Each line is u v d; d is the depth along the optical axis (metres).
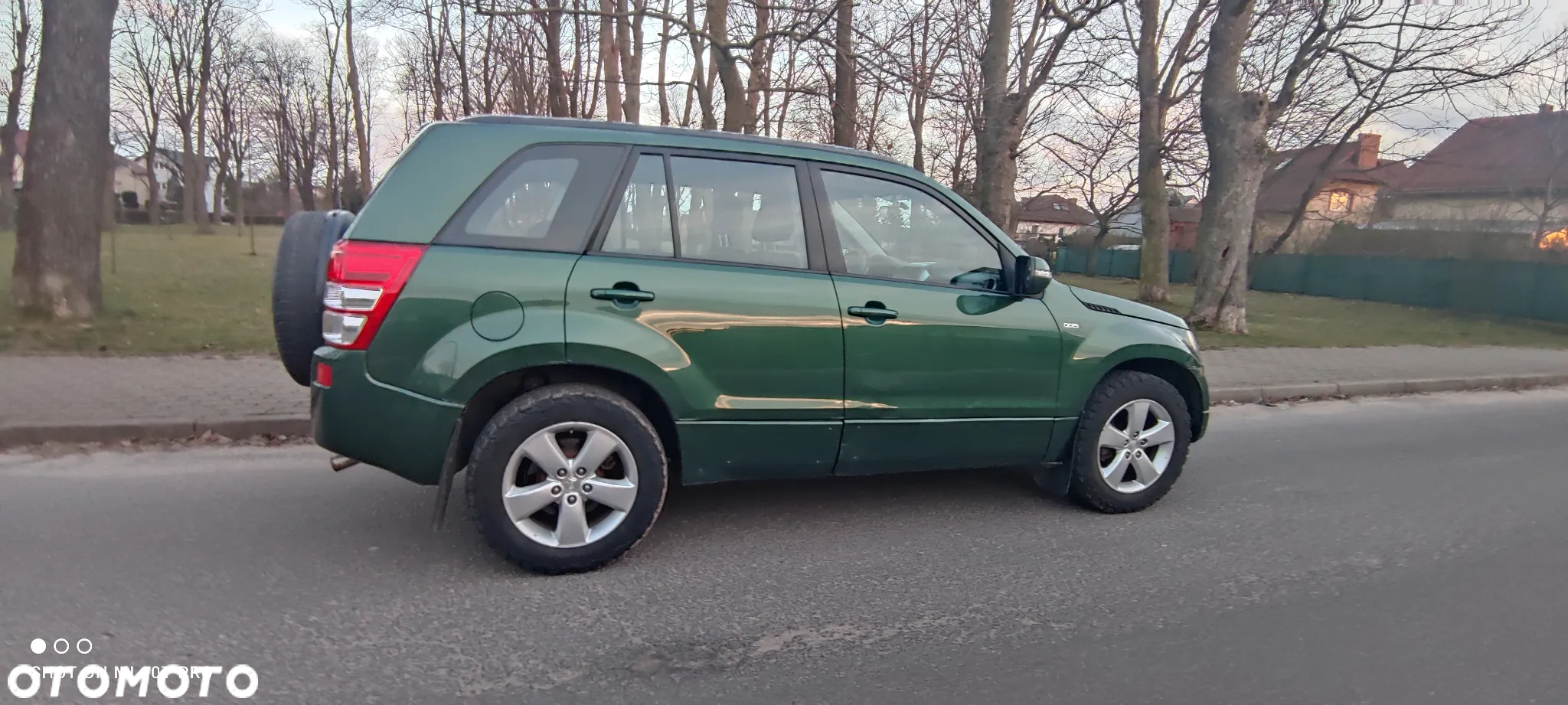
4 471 5.18
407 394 3.60
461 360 3.59
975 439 4.48
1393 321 19.67
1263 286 33.16
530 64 19.00
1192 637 3.50
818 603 3.71
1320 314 21.19
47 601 3.48
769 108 19.53
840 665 3.20
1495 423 8.48
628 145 3.93
